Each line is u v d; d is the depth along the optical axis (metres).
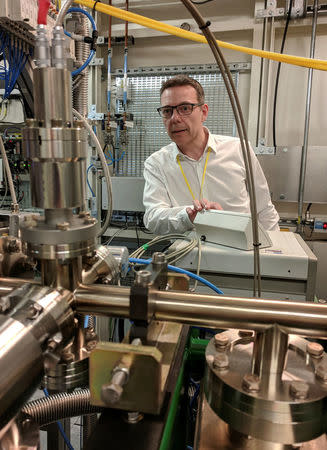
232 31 2.49
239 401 0.35
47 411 0.51
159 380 0.31
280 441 0.34
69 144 0.36
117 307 0.40
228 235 1.09
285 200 2.34
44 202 0.38
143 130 2.75
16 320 0.32
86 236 0.39
